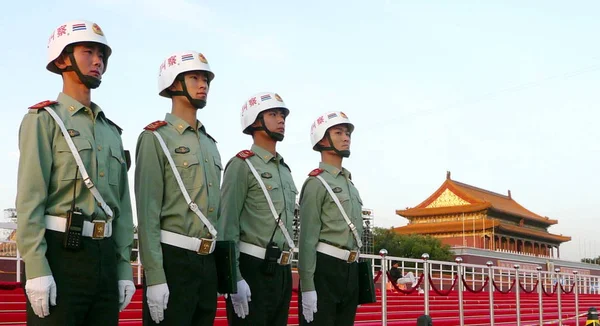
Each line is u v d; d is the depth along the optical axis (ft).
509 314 64.80
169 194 20.58
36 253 16.07
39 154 16.72
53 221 16.87
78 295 16.55
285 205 24.81
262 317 23.59
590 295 106.32
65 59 17.90
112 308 17.38
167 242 20.38
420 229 252.01
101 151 17.83
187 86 21.57
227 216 23.76
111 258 17.54
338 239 27.02
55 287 16.16
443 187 256.73
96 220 17.20
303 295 26.11
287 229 24.73
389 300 60.29
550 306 79.10
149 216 20.04
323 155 28.58
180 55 21.83
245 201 24.34
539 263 226.79
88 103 18.31
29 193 16.40
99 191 17.51
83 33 17.85
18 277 39.52
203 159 21.25
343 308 27.50
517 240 260.62
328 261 26.86
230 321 23.66
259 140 25.54
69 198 17.06
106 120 18.81
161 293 19.53
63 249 16.69
